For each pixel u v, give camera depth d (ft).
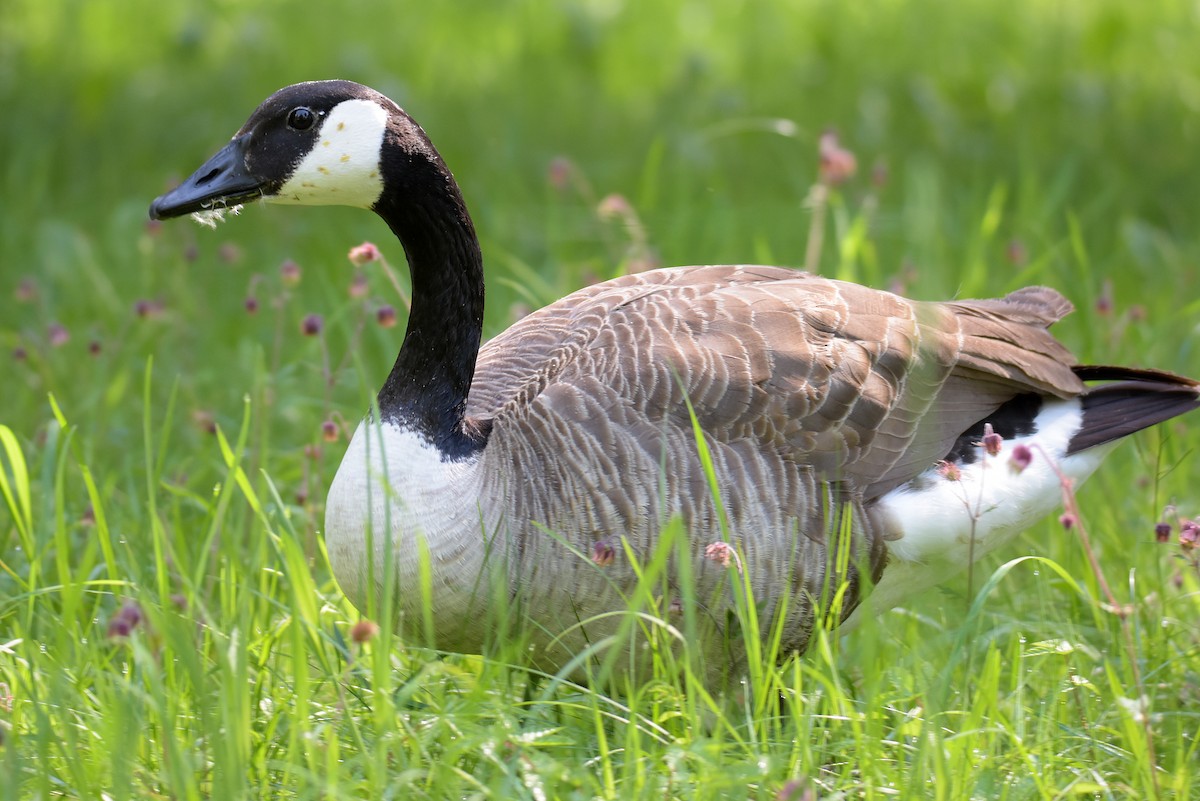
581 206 52.95
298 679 22.99
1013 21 76.38
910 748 23.94
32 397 37.96
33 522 31.01
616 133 61.16
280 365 39.88
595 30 72.59
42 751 21.63
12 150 57.52
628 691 24.09
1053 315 30.96
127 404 38.24
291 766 21.67
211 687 23.72
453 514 25.67
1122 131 61.16
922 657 26.99
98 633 26.73
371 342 41.29
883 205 52.39
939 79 67.10
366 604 25.81
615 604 25.90
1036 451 28.76
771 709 26.02
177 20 76.13
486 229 50.03
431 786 22.44
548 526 25.68
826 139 37.24
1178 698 27.22
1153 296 45.37
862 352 27.78
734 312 27.96
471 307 26.78
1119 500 34.91
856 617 28.55
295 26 76.54
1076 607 29.27
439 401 26.35
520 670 26.25
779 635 25.03
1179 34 73.41
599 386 26.50
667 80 68.59
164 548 29.32
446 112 62.95
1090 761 25.05
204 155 57.52
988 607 30.89
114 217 49.19
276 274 45.80
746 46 73.41
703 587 25.94
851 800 23.85
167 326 41.19
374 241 47.88
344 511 26.03
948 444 28.40
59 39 72.02
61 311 44.11
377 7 81.00
